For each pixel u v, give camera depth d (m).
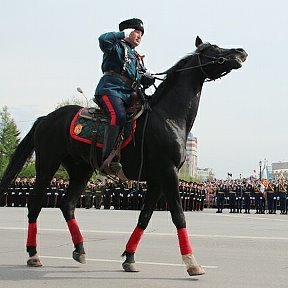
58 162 10.37
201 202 46.34
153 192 9.85
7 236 15.45
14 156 10.69
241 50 9.66
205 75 9.70
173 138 9.28
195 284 8.56
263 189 42.75
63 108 10.55
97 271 9.70
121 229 18.62
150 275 9.37
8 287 8.19
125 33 9.88
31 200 10.37
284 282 8.88
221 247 13.74
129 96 9.65
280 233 18.14
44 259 11.06
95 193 42.81
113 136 9.45
